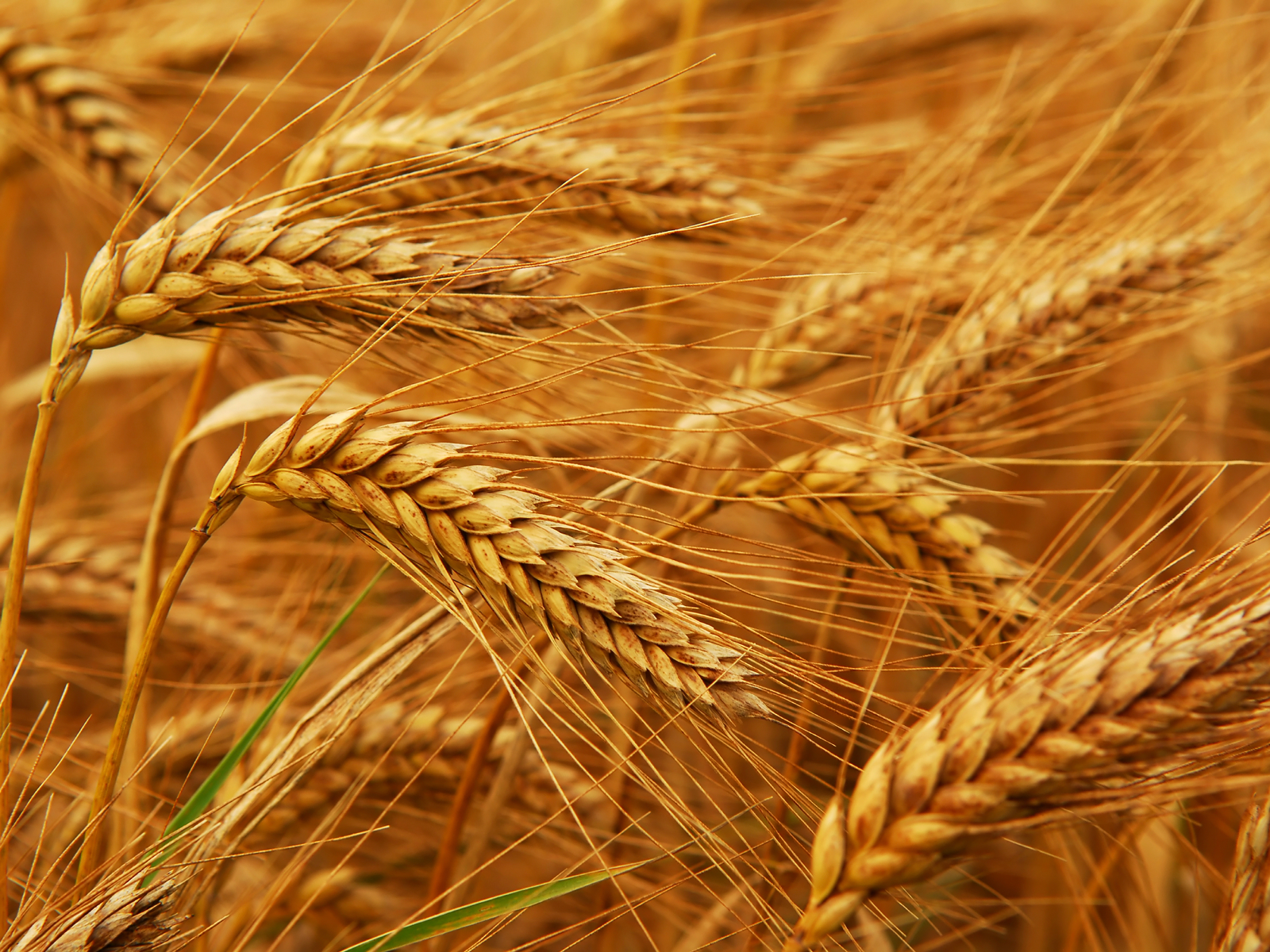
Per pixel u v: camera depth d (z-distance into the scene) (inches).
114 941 17.9
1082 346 21.1
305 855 20.0
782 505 20.1
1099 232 21.9
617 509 20.6
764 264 19.8
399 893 22.6
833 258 21.6
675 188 20.9
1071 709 17.5
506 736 21.8
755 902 19.0
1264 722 17.7
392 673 19.1
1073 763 17.4
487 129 20.6
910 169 22.8
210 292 18.6
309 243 18.7
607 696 22.7
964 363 20.7
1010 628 20.0
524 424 18.4
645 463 20.7
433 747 21.6
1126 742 17.4
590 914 22.7
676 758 18.6
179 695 23.0
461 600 18.2
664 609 18.2
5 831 18.7
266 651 22.3
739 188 21.5
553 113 21.2
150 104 28.1
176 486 20.9
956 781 17.6
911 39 32.9
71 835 20.9
